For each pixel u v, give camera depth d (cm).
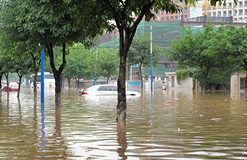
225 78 5412
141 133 929
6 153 673
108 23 1388
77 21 1340
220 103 2180
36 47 1845
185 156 640
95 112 1574
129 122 1184
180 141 803
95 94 3231
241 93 3941
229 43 3594
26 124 1134
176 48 4328
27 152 682
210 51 3781
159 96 3238
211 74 4562
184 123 1150
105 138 848
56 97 1922
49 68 7200
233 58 3822
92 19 1362
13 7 1914
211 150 695
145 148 718
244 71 4928
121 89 1251
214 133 927
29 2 1595
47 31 1758
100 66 6594
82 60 7169
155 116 1387
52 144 769
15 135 900
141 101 2422
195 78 5472
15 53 2262
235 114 1462
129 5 1251
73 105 2030
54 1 1445
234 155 648
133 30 1248
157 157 632
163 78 9119
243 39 3566
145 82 7200
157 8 1204
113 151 689
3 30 1938
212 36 4028
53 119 1288
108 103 2209
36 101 2431
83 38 1803
